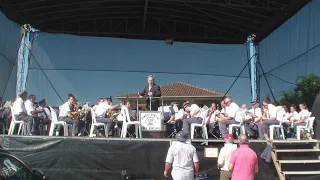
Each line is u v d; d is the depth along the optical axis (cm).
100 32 1397
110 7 1294
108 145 772
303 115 928
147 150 773
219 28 1432
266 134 820
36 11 1252
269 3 1135
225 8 1248
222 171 686
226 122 843
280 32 1188
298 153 801
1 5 1099
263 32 1307
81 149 771
